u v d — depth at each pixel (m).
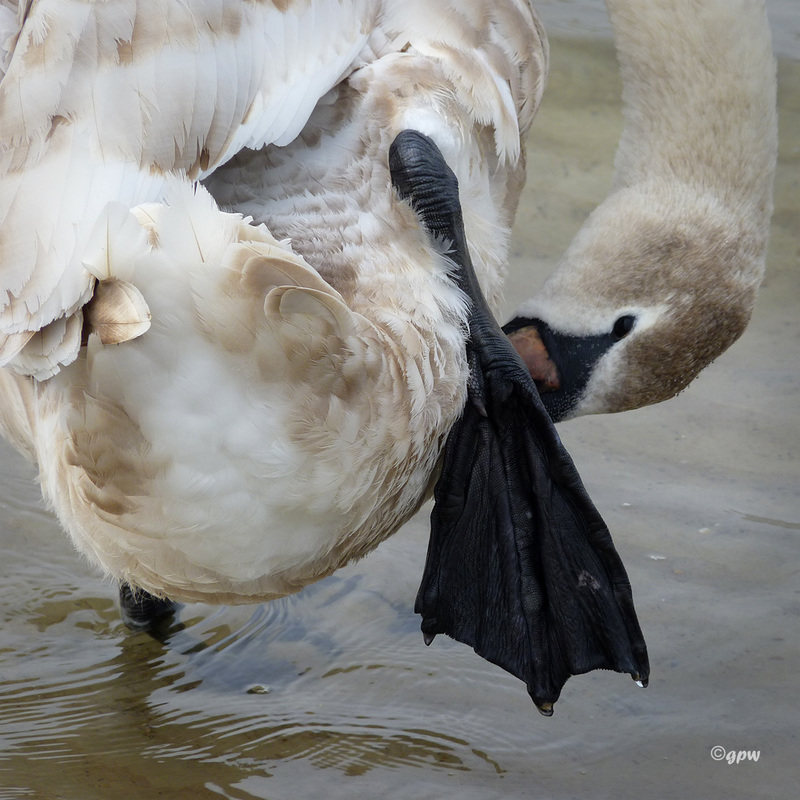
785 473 10.55
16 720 7.80
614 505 10.05
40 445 6.77
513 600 7.25
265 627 8.80
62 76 5.80
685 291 8.84
